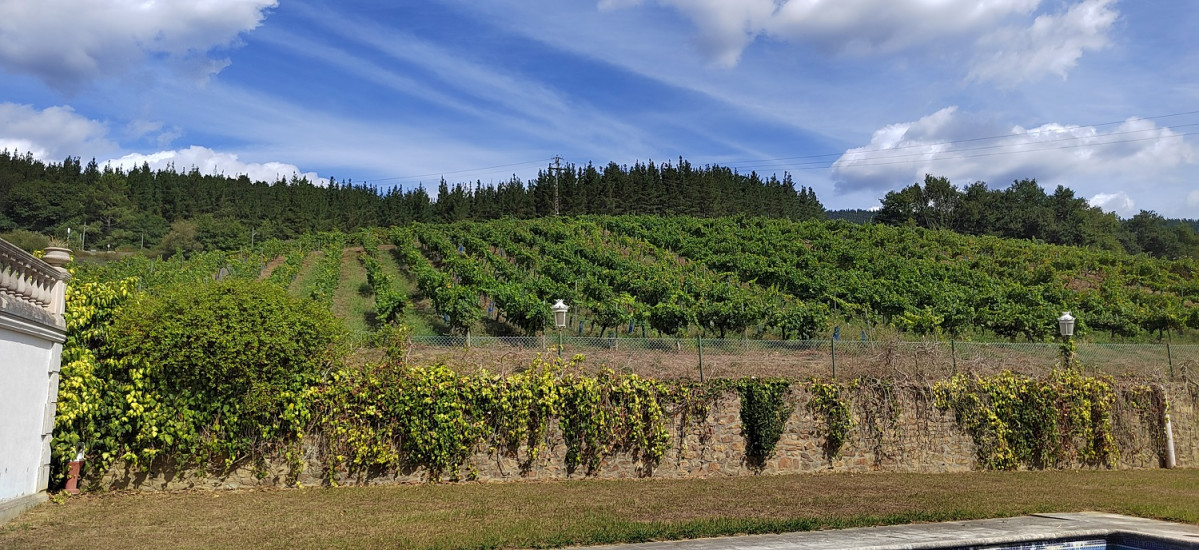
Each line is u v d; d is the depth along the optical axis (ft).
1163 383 51.78
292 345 33.58
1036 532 25.84
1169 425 50.57
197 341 31.83
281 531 25.25
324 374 35.29
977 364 48.14
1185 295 113.70
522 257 118.42
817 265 121.60
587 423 39.04
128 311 32.58
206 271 106.52
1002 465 46.32
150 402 32.30
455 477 36.81
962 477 42.39
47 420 29.37
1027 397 47.78
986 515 30.09
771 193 319.06
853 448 43.78
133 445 32.45
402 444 36.32
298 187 334.65
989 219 271.69
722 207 275.59
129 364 32.24
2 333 25.49
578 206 272.10
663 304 72.13
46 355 29.32
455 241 152.46
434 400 36.55
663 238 149.48
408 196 340.18
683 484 37.47
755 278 113.29
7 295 26.09
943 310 81.82
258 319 33.32
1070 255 142.31
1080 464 48.24
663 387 40.75
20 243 200.95
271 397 33.58
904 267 118.21
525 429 37.99
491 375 38.37
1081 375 50.01
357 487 34.83
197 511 28.53
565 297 83.30
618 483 37.42
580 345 45.50
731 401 41.93
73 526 25.49
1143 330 83.92
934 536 24.95
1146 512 30.94
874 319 85.51
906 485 38.22
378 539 24.06
